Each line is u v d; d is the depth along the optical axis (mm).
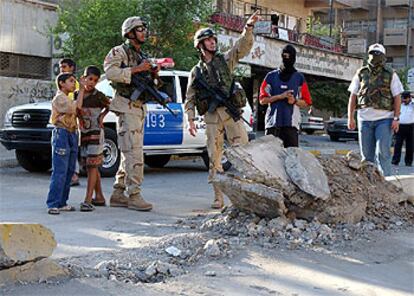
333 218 6664
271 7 32469
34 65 19953
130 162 8133
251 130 13773
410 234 6867
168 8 17219
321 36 32906
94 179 8250
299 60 26938
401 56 55531
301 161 6680
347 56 30547
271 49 24469
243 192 6391
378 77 8742
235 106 8062
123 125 8047
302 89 8305
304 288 5031
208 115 8148
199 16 18000
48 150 11672
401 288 5156
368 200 7254
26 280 4730
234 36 21438
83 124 8203
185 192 10469
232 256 5707
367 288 5109
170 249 5824
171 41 17719
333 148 24188
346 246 6168
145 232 6785
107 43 16750
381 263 5793
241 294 4824
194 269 5375
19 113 11938
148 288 4844
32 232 4773
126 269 5258
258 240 6164
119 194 8492
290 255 5797
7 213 7965
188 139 12891
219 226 6680
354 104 9062
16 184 11031
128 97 7934
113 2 16734
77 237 6500
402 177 8031
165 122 12500
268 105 8406
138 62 7922
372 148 8953
